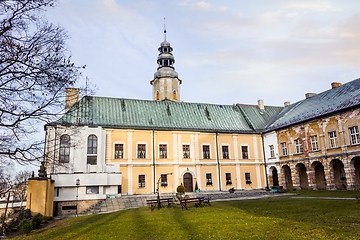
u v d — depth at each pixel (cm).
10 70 1009
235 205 2322
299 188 3812
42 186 2345
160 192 3803
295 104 4641
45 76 1048
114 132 3766
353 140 3125
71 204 2897
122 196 3388
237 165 4328
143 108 4278
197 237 1206
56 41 1270
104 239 1287
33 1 995
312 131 3644
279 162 4197
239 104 5138
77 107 1270
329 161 3362
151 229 1441
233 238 1162
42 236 1541
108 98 4203
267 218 1602
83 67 1155
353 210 1714
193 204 2489
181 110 4528
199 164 4103
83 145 3281
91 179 3020
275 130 4303
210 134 4306
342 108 3200
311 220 1473
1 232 1694
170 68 5472
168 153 3991
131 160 3756
